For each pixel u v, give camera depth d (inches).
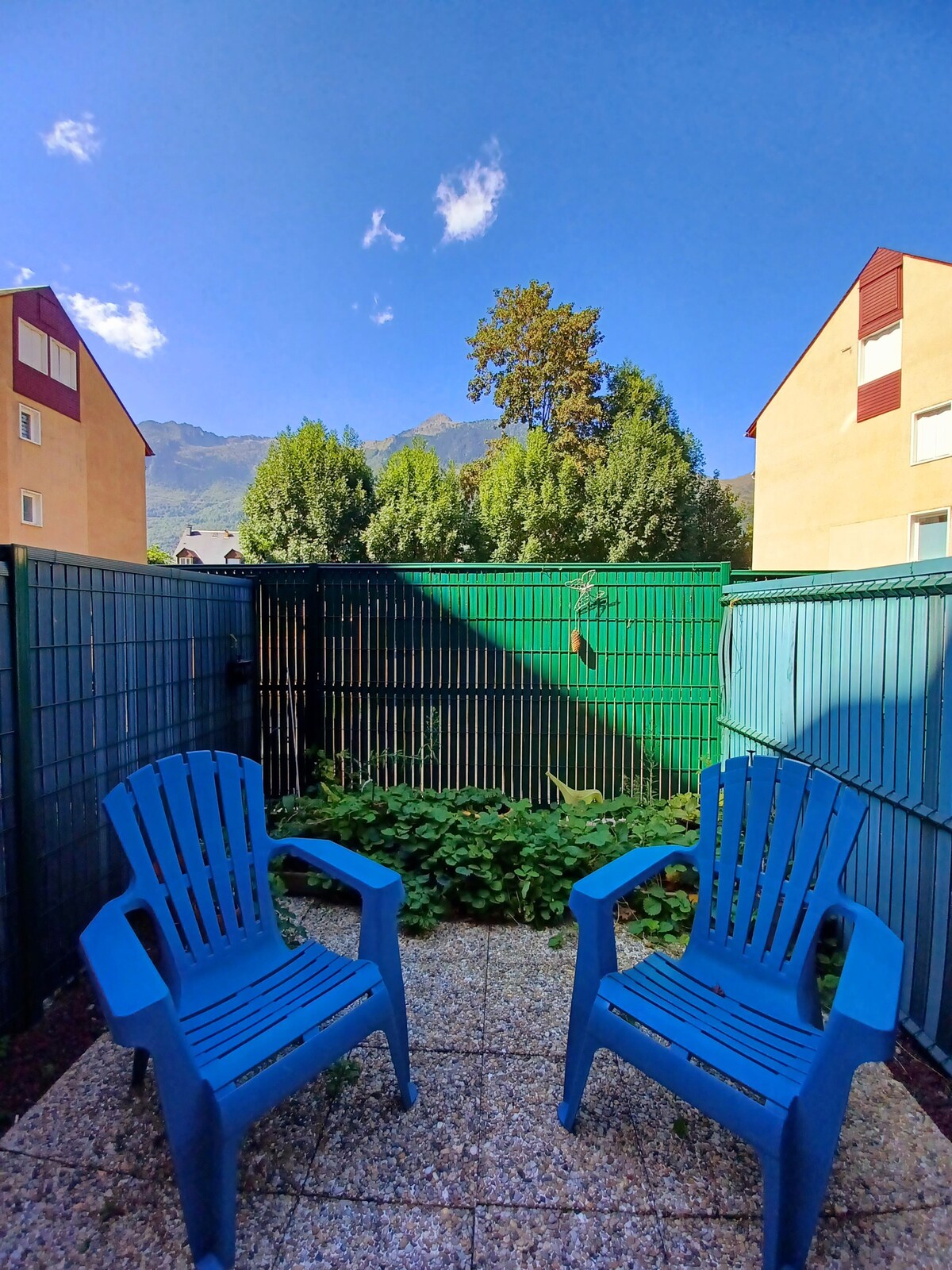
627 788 165.9
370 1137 61.5
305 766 169.3
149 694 111.4
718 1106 50.3
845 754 95.5
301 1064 54.2
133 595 105.9
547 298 857.5
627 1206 54.3
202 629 134.5
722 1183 56.7
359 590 169.2
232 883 78.4
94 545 585.0
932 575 73.3
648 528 669.3
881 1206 53.7
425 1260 49.4
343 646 169.8
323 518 668.7
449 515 680.4
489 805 142.0
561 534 685.9
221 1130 47.4
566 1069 63.9
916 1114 64.1
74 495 553.6
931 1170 57.4
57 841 83.6
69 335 544.7
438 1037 77.3
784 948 65.0
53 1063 70.9
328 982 62.3
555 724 168.6
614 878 66.3
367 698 169.9
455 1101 66.5
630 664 166.7
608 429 824.3
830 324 451.2
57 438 530.3
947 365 362.0
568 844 114.0
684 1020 57.1
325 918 109.4
